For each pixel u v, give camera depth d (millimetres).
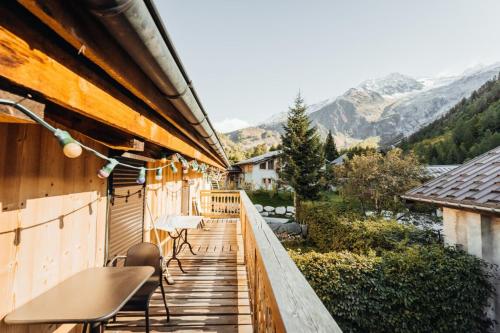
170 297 3400
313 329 775
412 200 6797
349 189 13555
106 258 2912
